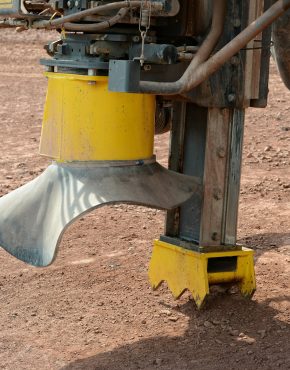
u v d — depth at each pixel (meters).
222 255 7.04
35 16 6.31
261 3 6.61
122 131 6.27
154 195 6.25
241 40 5.92
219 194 7.05
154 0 5.96
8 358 6.47
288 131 14.66
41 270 8.23
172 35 6.50
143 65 6.21
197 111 7.05
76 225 9.61
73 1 6.18
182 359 6.34
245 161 12.62
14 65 23.27
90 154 6.27
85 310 7.28
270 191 11.04
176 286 7.21
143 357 6.39
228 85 6.69
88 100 6.24
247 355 6.38
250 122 15.39
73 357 6.45
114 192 6.07
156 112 7.04
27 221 6.20
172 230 7.34
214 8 6.37
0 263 8.48
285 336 6.68
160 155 13.10
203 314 7.06
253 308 7.14
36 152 13.53
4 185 11.34
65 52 6.45
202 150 7.02
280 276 7.93
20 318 7.17
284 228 9.55
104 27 6.05
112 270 8.16
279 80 19.59
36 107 17.55
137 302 7.39
